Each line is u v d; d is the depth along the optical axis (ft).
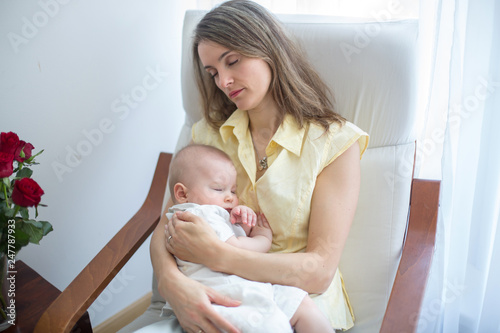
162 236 3.46
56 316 2.96
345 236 3.13
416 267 3.14
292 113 3.44
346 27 3.59
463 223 3.71
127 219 5.15
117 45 4.49
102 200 4.81
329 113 3.44
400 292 2.94
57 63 4.04
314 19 4.01
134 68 4.74
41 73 3.96
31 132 4.02
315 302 3.10
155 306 3.90
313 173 3.22
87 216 4.70
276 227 3.35
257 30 3.19
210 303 2.76
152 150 5.23
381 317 3.51
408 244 3.34
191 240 3.01
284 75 3.34
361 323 3.53
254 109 3.59
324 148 3.26
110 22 4.36
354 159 3.27
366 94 3.62
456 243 3.78
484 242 3.52
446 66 3.55
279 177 3.32
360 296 3.61
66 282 4.69
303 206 3.24
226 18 3.15
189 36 4.10
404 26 3.45
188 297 2.80
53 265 4.53
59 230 4.48
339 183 3.21
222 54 3.16
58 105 4.15
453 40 3.24
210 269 3.04
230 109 3.97
